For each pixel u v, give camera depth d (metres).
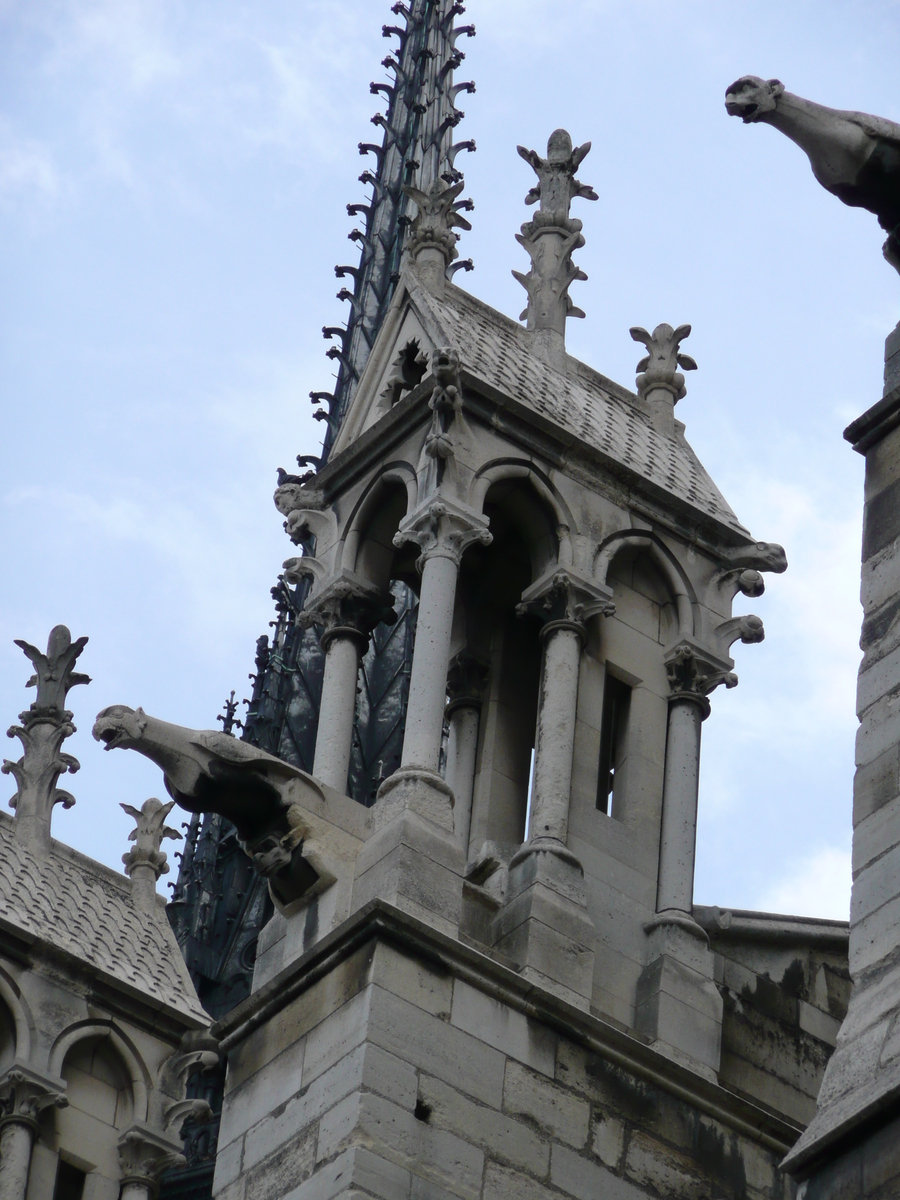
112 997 31.33
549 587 29.22
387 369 30.98
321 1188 24.50
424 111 92.50
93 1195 30.41
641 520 30.17
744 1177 26.53
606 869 28.08
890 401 23.77
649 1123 26.27
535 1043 25.98
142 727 27.14
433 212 32.00
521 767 29.77
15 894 31.92
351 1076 24.98
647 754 29.14
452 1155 24.89
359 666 29.56
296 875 27.11
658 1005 27.33
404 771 27.36
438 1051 25.36
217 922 64.44
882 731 22.23
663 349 32.81
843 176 24.39
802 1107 28.11
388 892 26.38
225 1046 26.72
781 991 28.81
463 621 30.41
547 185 33.41
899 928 21.41
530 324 32.00
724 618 30.14
